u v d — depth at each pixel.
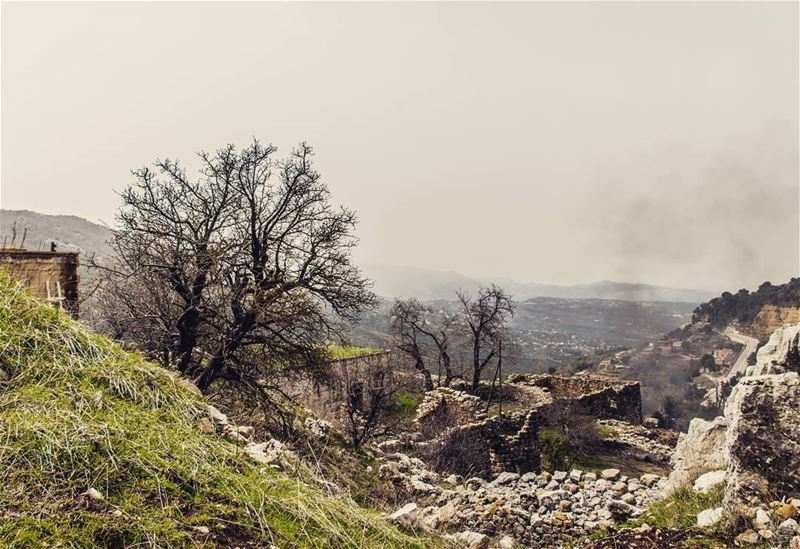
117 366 5.57
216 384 15.63
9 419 4.14
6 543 3.16
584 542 8.27
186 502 4.14
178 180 15.41
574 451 21.64
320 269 15.30
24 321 5.39
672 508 8.36
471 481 13.37
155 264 14.62
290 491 5.20
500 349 30.12
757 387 7.36
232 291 14.59
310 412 19.09
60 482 3.75
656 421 32.03
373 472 11.56
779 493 6.94
